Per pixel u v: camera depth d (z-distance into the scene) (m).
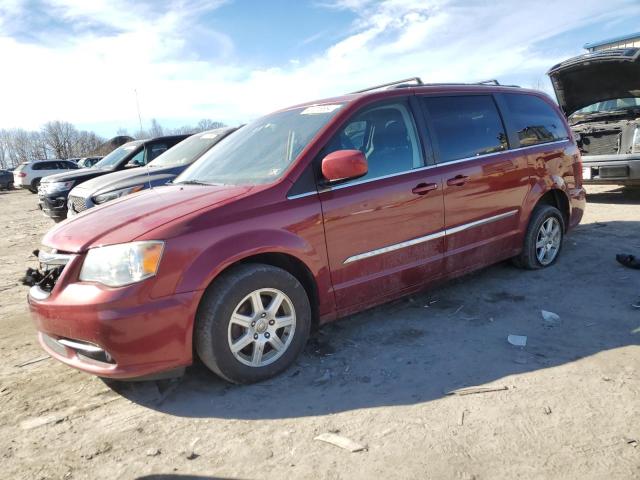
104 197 6.97
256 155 3.82
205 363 3.05
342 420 2.72
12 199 25.19
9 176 36.19
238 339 3.08
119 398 3.10
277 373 3.23
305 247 3.28
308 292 3.50
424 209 3.89
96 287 2.79
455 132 4.26
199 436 2.65
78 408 3.01
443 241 4.07
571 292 4.42
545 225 5.06
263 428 2.69
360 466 2.33
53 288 2.94
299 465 2.37
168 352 2.85
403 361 3.35
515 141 4.72
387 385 3.06
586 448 2.35
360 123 3.73
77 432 2.76
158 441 2.64
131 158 10.06
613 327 3.66
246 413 2.85
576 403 2.72
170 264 2.82
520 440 2.44
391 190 3.69
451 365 3.25
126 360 2.77
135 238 2.82
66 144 82.69
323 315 3.48
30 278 3.16
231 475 2.33
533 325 3.79
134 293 2.74
